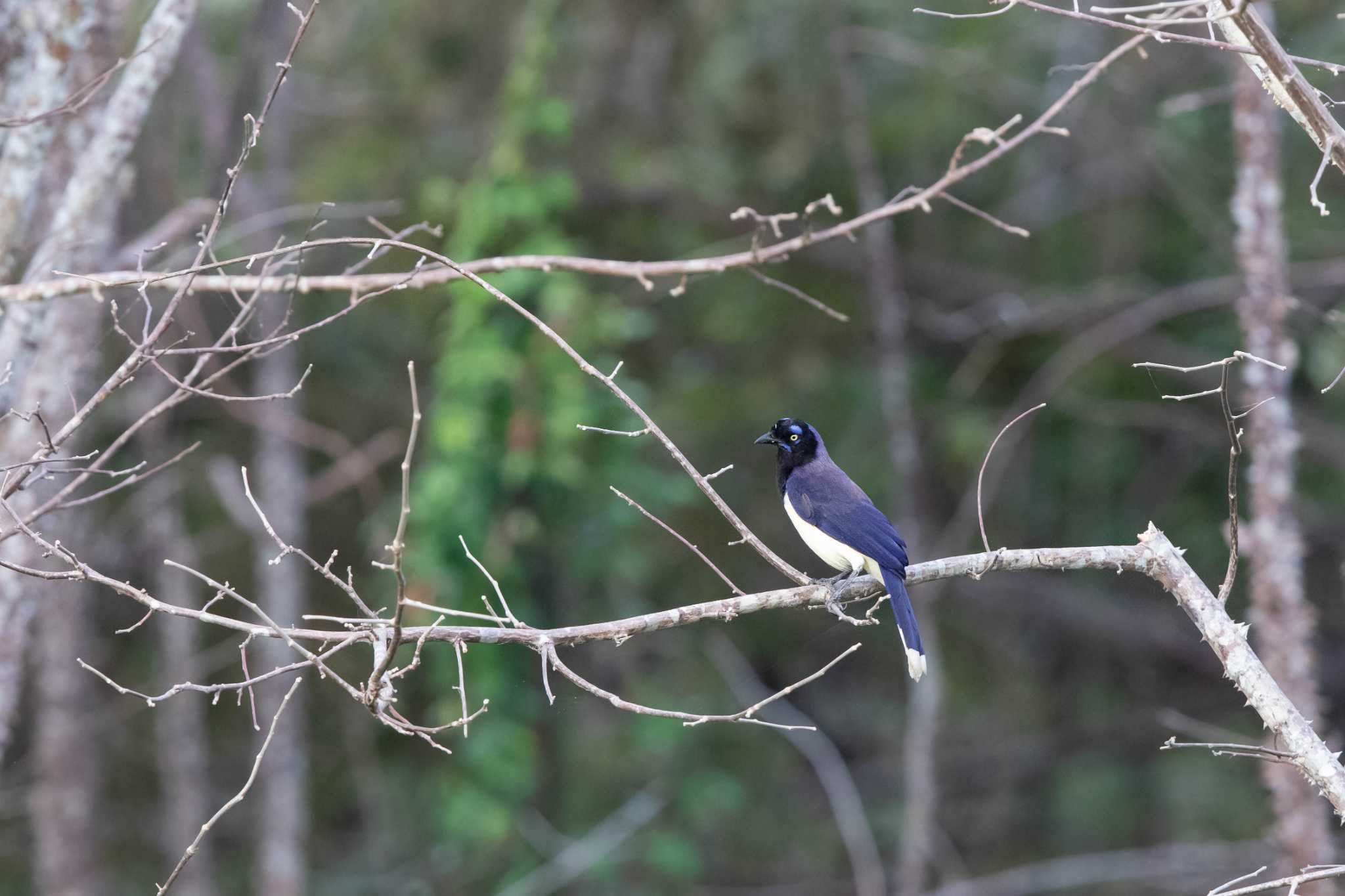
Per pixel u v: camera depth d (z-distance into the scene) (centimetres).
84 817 1784
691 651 1870
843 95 1797
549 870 1519
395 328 1836
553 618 1476
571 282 1388
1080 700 2212
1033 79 1958
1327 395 1919
